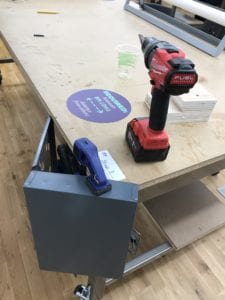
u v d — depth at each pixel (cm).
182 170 70
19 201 156
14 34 134
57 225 64
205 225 115
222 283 130
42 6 180
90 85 100
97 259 74
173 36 159
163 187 75
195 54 139
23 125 211
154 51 60
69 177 60
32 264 129
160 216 116
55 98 91
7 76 267
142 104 93
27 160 182
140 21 176
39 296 118
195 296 124
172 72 54
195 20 185
